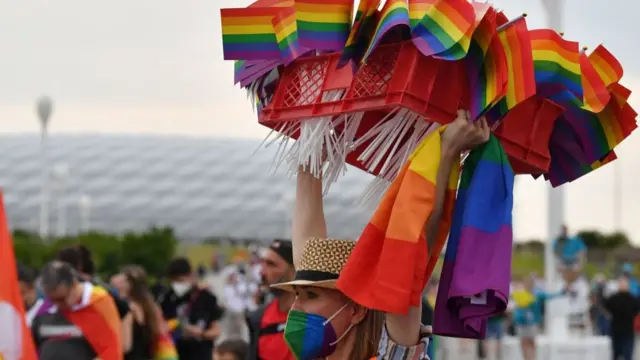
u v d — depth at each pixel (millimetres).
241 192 100438
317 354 3531
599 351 20328
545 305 21984
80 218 96812
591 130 3408
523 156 3266
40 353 8625
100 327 8648
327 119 3260
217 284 37188
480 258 2969
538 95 3254
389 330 3156
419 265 2951
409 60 3031
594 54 3398
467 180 3113
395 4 2932
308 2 3057
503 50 2938
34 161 100125
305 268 3523
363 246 2988
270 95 3539
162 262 47500
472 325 3057
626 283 22297
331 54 3240
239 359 8820
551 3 17359
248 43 3289
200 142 105000
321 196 3738
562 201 20500
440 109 3059
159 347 10203
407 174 2973
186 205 98875
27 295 10805
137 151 103062
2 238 5473
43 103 38750
